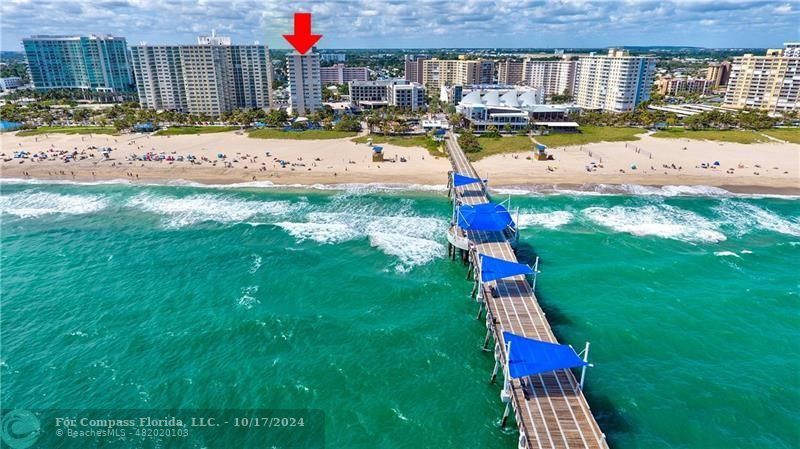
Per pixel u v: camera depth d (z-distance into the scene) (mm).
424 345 48938
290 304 55812
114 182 107062
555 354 39844
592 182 102438
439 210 87875
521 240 73438
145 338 49688
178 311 54625
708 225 79250
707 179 103812
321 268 64500
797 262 65750
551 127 161500
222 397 41625
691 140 138875
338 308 55125
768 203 90875
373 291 58781
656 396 42219
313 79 198250
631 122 169500
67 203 93250
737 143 134625
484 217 66875
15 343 49188
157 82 197625
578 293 58469
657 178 104562
